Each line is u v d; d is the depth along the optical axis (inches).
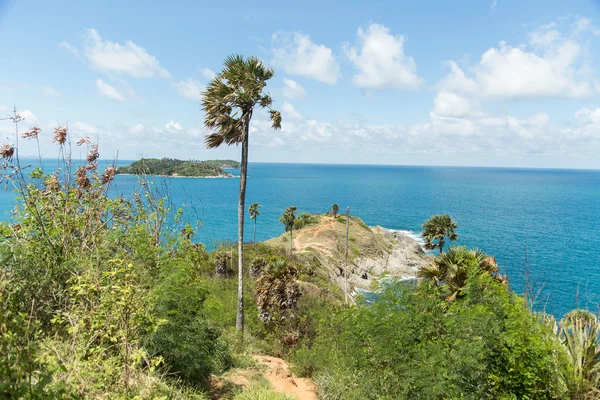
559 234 3550.7
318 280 1743.4
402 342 288.0
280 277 841.5
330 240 2669.8
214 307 390.3
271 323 799.7
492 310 257.1
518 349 231.1
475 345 237.5
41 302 236.1
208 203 6461.6
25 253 245.1
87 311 206.4
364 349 323.6
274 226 4667.8
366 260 2485.2
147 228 329.4
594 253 2615.7
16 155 257.1
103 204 305.0
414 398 271.4
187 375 295.3
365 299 363.6
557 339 252.5
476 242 3078.2
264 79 694.5
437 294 333.1
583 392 227.0
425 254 2866.6
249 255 2003.0
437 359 253.6
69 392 140.7
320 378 439.2
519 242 3080.7
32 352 150.9
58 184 283.9
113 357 197.2
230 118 682.8
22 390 114.4
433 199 7667.3
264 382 400.2
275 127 696.4
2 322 128.6
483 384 237.1
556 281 1728.6
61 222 277.1
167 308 273.6
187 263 329.7
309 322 764.0
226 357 430.6
